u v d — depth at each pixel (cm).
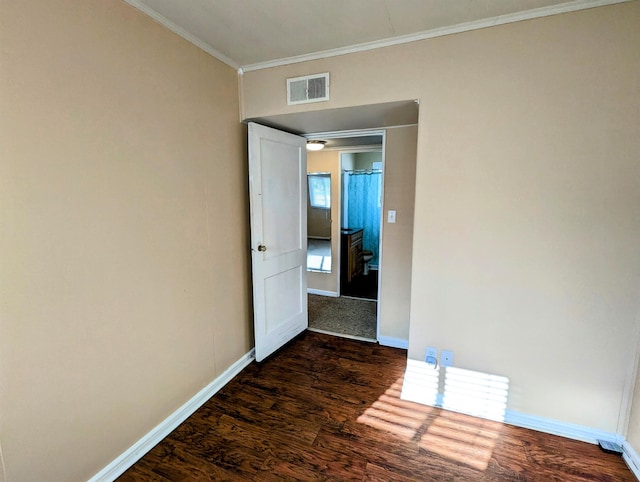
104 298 143
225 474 153
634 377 162
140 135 156
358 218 586
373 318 353
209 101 201
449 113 180
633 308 160
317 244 439
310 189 431
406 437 176
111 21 139
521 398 186
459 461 160
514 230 175
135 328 159
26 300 116
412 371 208
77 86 128
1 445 112
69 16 123
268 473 153
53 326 125
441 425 186
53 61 119
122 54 144
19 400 116
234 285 236
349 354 272
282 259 271
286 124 257
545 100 162
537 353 179
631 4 145
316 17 162
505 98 169
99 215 139
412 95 186
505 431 182
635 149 151
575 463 159
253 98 226
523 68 164
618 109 152
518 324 181
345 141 350
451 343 197
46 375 124
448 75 178
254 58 211
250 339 259
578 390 174
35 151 115
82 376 136
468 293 189
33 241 117
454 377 198
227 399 210
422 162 188
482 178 178
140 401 164
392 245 279
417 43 182
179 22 167
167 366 180
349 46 194
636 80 148
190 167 189
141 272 161
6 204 109
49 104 119
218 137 211
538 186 168
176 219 181
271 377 236
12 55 108
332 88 204
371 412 197
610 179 156
